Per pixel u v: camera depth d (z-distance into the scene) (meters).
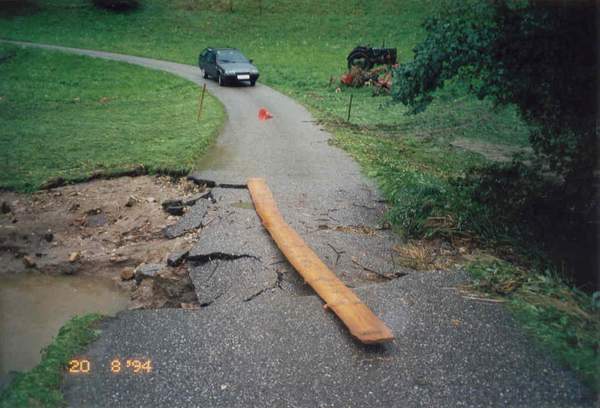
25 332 5.73
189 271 6.48
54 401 3.96
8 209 9.06
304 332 4.91
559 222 8.67
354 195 9.05
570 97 8.27
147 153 11.77
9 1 40.75
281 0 44.75
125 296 6.61
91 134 14.05
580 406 4.01
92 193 9.74
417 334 4.88
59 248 7.88
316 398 4.05
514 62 8.33
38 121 15.90
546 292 5.71
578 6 7.77
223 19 41.16
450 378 4.29
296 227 7.57
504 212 8.62
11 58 27.45
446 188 9.54
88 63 27.25
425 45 8.77
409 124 17.36
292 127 14.63
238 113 16.44
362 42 36.56
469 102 20.58
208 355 4.57
